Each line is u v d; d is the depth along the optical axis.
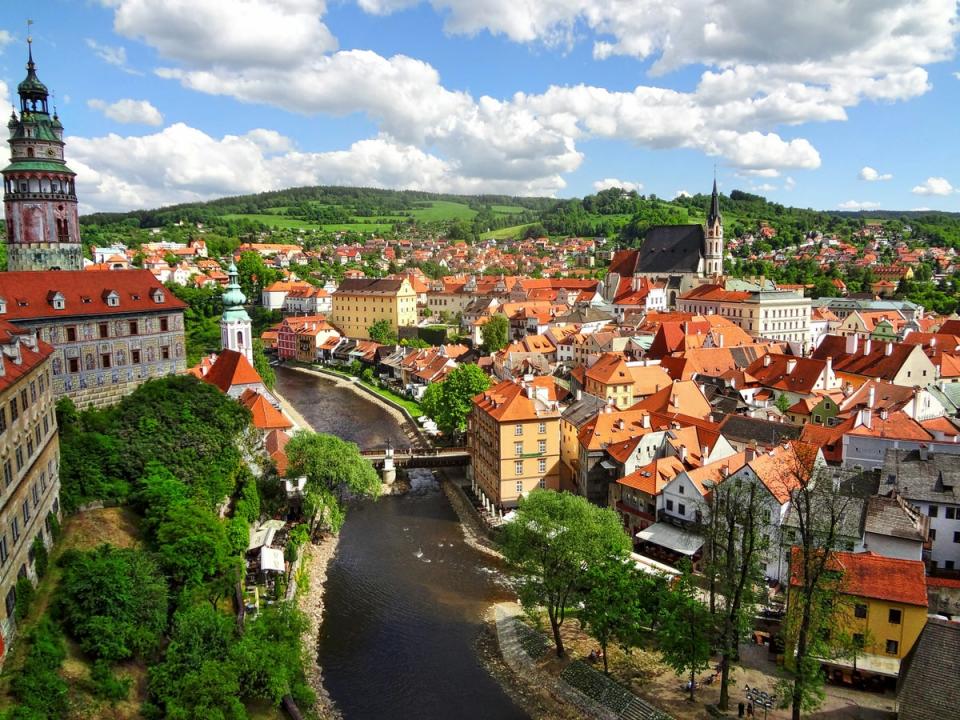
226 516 96.50
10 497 59.72
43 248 118.38
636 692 71.06
